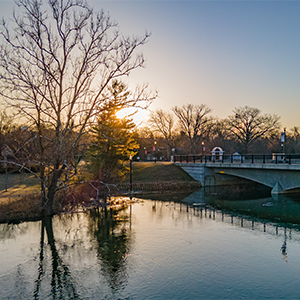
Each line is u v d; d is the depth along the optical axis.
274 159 33.81
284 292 8.90
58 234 14.91
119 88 18.19
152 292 8.92
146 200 26.52
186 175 40.84
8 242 13.66
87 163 30.66
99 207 21.92
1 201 20.84
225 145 77.19
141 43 17.64
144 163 46.19
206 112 64.19
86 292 8.98
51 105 17.17
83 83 17.62
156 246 13.02
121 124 27.61
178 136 74.69
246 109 67.44
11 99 15.98
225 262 11.21
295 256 11.90
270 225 17.05
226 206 23.70
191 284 9.41
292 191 31.52
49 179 21.34
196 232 15.30
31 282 9.65
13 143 20.42
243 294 8.77
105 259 11.52
